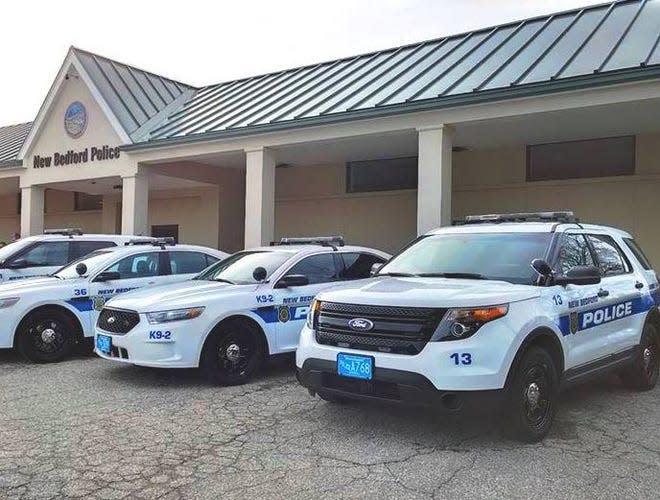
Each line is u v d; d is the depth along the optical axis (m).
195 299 7.04
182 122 16.05
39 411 6.04
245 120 14.29
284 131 13.01
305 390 6.88
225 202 19.03
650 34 10.64
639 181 12.65
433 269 6.12
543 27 13.04
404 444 5.04
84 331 8.82
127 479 4.34
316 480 4.31
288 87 16.09
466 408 4.67
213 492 4.12
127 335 7.02
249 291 7.42
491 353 4.71
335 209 17.27
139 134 16.06
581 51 10.89
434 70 12.95
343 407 6.10
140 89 17.69
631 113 10.34
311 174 17.73
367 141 13.09
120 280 9.33
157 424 5.61
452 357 4.67
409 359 4.76
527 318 4.99
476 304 4.82
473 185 14.78
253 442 5.11
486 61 12.26
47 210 24.00
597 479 4.34
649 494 4.10
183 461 4.68
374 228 16.52
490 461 4.66
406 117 11.39
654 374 7.18
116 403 6.34
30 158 18.33
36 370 8.01
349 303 5.24
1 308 8.29
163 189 20.17
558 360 5.39
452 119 10.89
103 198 21.88
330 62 16.91
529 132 12.27
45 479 4.34
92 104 16.78
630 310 6.62
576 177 13.48
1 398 6.55
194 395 6.67
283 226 18.25
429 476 4.38
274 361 7.56
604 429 5.51
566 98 9.80
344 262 8.58
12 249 10.84
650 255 12.49
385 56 15.59
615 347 6.27
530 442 5.05
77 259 10.35
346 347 5.14
